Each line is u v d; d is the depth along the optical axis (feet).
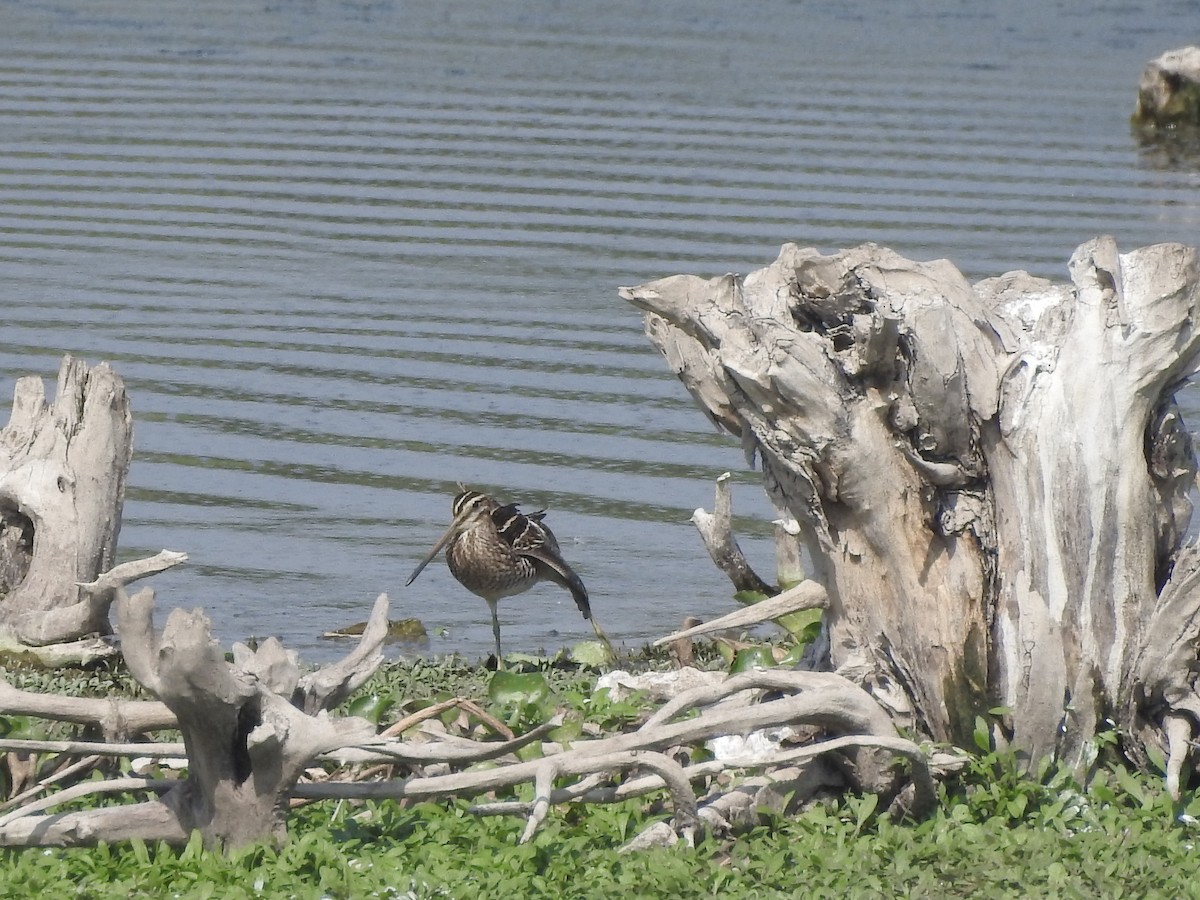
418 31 131.23
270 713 25.86
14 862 26.27
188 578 50.44
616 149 95.55
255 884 24.98
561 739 32.09
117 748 26.58
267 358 66.85
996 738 29.66
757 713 27.84
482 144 96.73
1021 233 79.05
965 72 118.21
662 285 30.76
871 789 28.76
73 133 97.60
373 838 27.55
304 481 57.26
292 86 111.04
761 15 139.64
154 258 77.71
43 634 43.14
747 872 26.20
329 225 82.48
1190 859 26.17
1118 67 121.19
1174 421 30.30
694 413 63.41
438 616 49.67
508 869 25.71
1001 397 29.84
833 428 29.48
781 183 88.38
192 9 138.92
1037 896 24.72
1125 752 30.01
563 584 48.88
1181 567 29.45
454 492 56.54
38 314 70.44
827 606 31.07
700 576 51.39
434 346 68.49
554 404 63.46
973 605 29.66
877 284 30.22
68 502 43.75
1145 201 85.87
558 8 142.72
